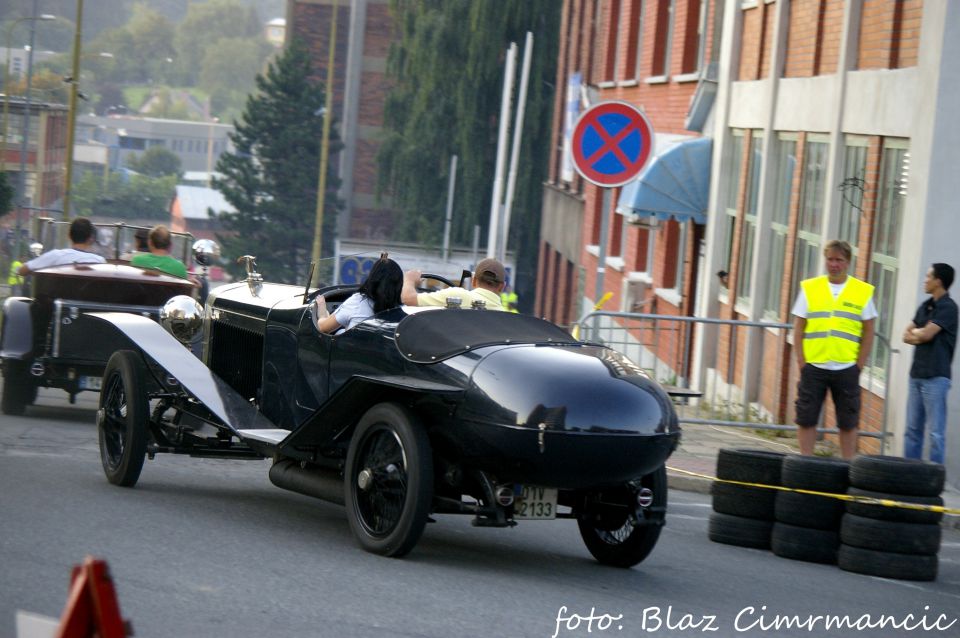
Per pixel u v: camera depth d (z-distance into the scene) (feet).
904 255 55.67
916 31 57.31
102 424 41.47
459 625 26.63
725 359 82.79
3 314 57.57
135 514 36.11
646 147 54.29
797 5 73.77
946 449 53.83
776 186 76.18
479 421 31.17
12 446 49.03
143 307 57.06
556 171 204.64
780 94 74.84
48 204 368.07
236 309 41.93
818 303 51.70
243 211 343.26
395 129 263.08
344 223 388.78
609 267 126.82
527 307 258.98
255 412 38.70
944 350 51.44
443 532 39.14
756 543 40.04
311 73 352.49
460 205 254.27
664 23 109.50
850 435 51.88
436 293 38.19
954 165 53.52
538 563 34.99
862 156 62.44
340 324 36.14
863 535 37.19
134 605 26.18
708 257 87.10
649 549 34.35
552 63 251.19
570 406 30.76
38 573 28.22
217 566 30.35
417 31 250.57
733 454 40.50
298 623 25.82
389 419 32.35
